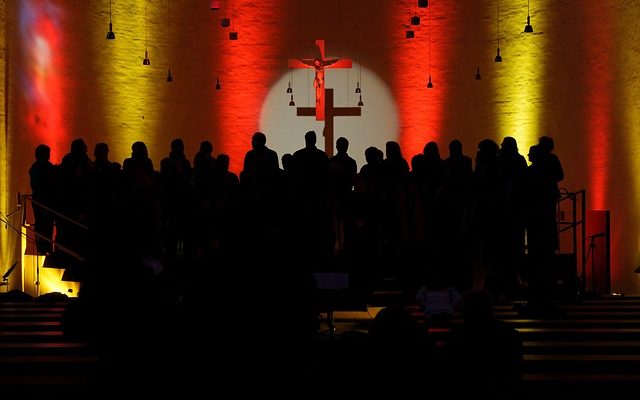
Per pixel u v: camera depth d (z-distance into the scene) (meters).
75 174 12.49
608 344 8.16
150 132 16.86
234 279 5.54
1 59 14.88
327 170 11.03
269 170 10.09
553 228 10.35
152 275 6.26
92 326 6.09
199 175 11.90
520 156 10.84
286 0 17.62
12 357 7.93
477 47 16.89
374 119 17.52
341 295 9.51
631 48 13.66
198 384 5.69
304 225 10.20
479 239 10.83
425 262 11.15
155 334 6.05
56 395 6.97
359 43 17.58
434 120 17.20
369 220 11.31
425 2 13.40
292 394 5.64
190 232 11.73
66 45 15.95
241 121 17.45
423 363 5.36
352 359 5.53
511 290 11.03
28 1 15.25
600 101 14.65
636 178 13.64
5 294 12.45
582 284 12.02
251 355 5.57
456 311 9.44
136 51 16.78
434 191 11.24
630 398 6.81
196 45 17.30
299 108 17.19
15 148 15.21
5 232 15.09
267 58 17.58
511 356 5.88
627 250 14.04
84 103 16.20
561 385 6.94
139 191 10.70
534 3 16.14
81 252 12.47
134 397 5.95
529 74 16.20
